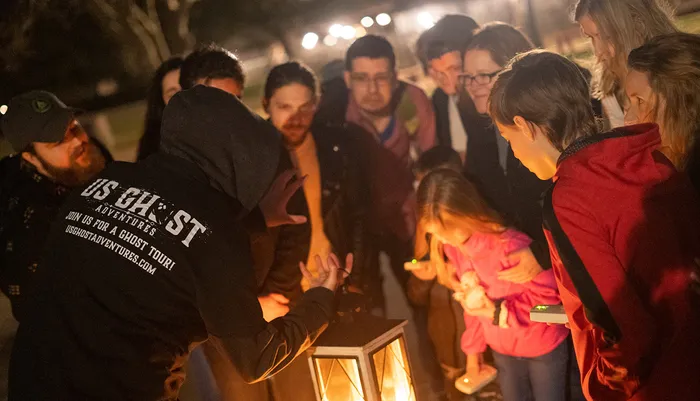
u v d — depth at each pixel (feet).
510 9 21.39
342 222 12.23
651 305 6.72
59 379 6.49
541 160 7.55
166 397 6.75
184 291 6.70
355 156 12.48
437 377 12.51
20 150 9.52
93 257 6.74
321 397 7.98
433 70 14.21
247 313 6.79
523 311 9.71
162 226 6.70
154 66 56.29
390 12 29.81
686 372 6.73
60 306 6.70
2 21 52.49
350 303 8.46
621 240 6.56
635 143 6.68
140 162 7.24
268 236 8.98
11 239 9.30
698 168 7.53
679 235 6.70
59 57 67.82
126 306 6.62
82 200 7.11
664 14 9.43
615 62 9.61
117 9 56.18
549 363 9.70
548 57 7.43
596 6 9.57
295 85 11.57
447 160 11.62
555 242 6.73
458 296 10.31
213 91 7.25
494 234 9.77
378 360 7.70
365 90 13.75
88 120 44.78
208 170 7.06
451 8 22.04
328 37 33.91
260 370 6.89
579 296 6.67
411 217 13.85
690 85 7.49
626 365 6.59
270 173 7.18
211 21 71.97
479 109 11.50
